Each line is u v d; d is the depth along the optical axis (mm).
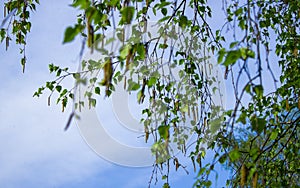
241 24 2234
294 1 4234
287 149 3953
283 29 4711
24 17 3727
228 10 3980
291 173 3818
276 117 3662
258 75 1839
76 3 1880
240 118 2129
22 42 3857
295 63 4410
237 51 1828
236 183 3348
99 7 3002
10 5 3730
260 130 1967
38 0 3984
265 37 4371
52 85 3730
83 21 3795
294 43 4207
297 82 3951
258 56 1855
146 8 3115
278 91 4066
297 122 3432
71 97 3680
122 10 1838
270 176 3828
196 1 3793
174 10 2863
